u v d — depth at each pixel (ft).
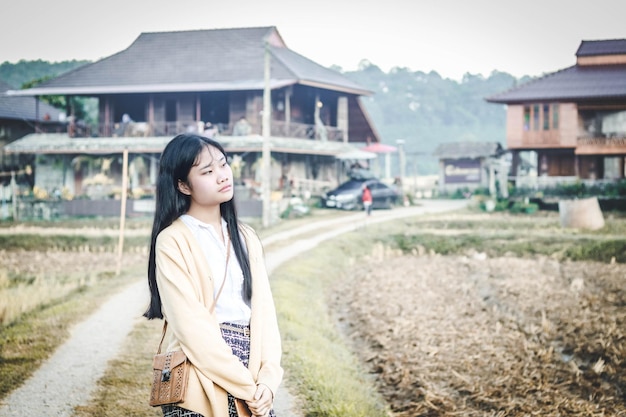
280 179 98.99
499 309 41.29
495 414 23.62
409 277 52.65
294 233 72.74
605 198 98.17
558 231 74.95
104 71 112.37
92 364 23.71
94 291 39.11
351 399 21.79
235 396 8.59
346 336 34.88
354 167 123.03
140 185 103.14
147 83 107.55
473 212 97.76
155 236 9.20
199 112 103.19
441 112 269.85
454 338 33.68
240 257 9.39
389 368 28.86
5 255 60.39
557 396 25.62
